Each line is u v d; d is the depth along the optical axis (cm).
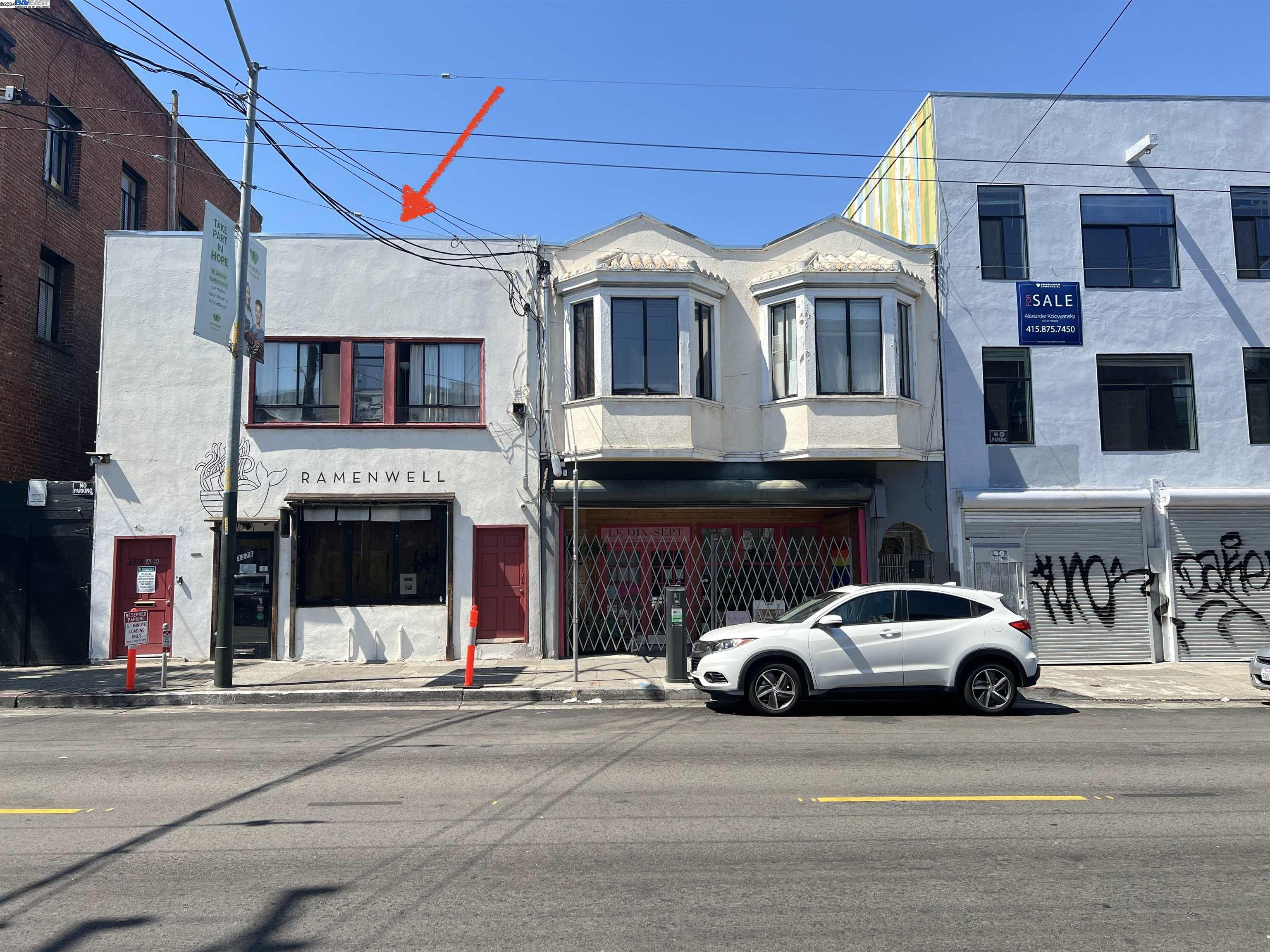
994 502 1596
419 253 1642
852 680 1088
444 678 1368
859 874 516
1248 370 1691
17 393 1702
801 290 1577
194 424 1599
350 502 1575
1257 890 492
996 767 793
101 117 2009
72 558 1563
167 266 1625
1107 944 421
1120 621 1603
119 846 568
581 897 477
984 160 1698
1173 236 1709
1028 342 1666
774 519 1678
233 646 1328
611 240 1648
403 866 527
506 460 1616
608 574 1650
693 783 729
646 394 1551
